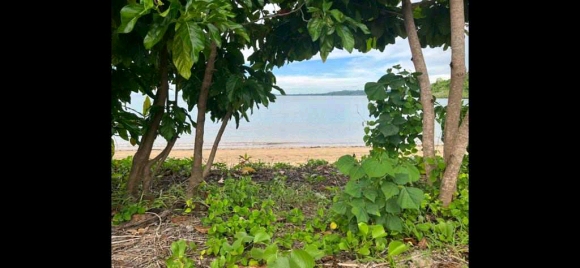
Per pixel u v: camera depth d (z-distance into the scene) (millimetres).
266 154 5598
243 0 2557
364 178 2098
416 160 2992
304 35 3416
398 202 1979
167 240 2111
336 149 6160
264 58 3650
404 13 3053
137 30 2230
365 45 3535
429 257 1870
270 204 2613
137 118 2730
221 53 3053
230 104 3189
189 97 3205
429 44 3680
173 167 3803
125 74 2518
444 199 2438
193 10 1892
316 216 2512
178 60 1902
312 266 1497
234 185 2986
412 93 3156
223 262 1738
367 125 3414
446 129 2711
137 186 2793
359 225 1898
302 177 3736
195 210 2592
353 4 3174
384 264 1819
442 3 3385
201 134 2885
